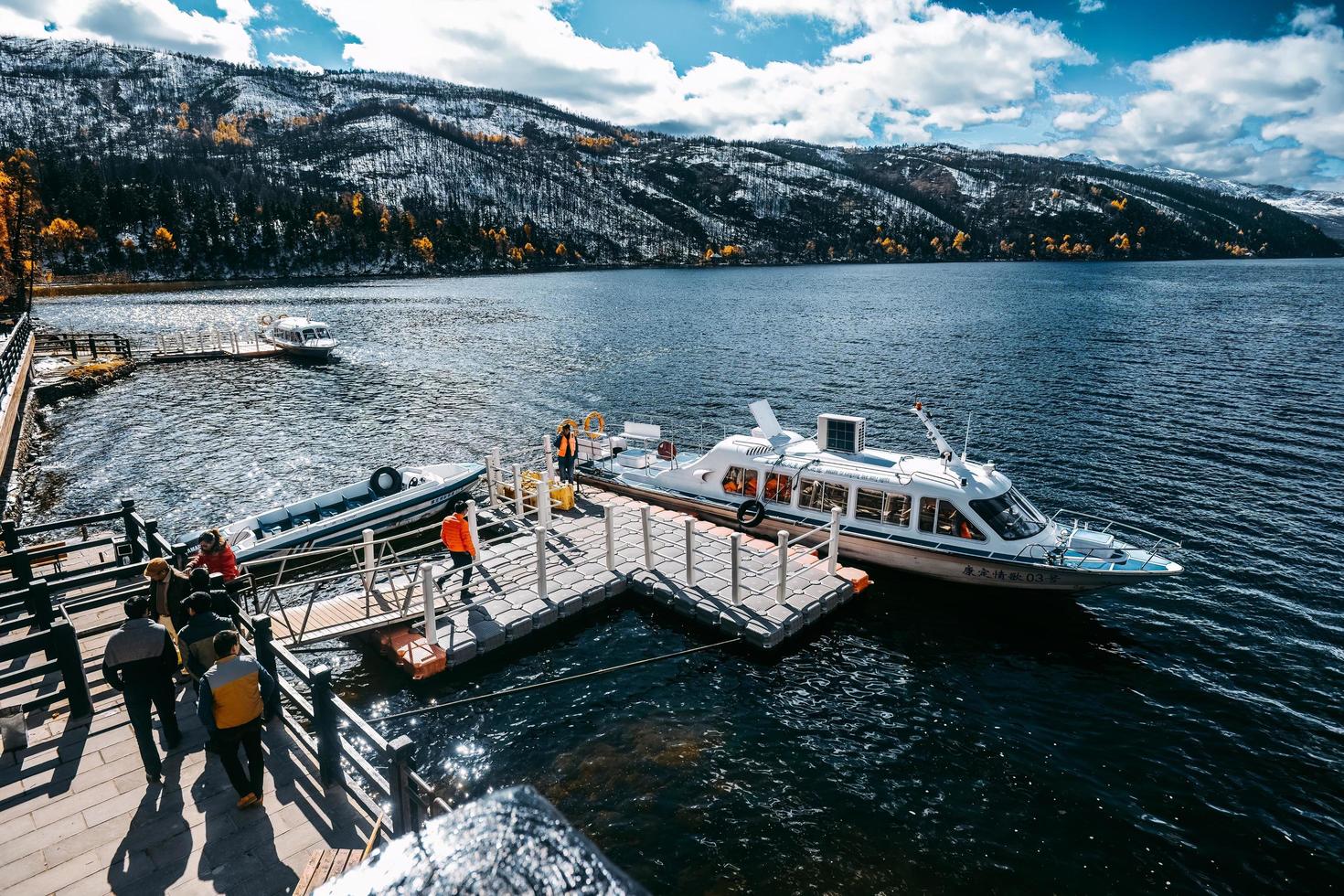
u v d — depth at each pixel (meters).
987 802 11.53
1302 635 16.53
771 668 15.10
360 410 38.88
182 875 7.36
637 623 16.78
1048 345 58.31
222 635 7.87
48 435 33.78
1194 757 12.66
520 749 12.61
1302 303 92.69
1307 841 10.91
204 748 9.35
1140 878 10.22
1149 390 40.56
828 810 11.27
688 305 104.94
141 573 13.97
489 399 41.72
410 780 7.51
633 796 11.48
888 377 46.97
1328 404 36.53
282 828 8.01
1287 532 21.91
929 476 18.78
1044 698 14.29
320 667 8.34
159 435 33.78
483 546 20.06
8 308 69.12
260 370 50.19
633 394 43.09
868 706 13.94
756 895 9.74
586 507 22.84
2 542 15.00
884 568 19.31
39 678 10.93
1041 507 24.14
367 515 21.03
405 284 166.12
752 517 21.23
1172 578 19.20
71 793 8.52
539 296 127.19
